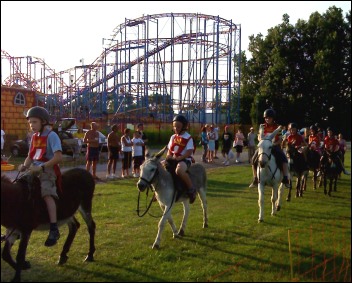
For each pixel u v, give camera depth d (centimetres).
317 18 5462
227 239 880
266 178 1062
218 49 4406
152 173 796
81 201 695
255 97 5228
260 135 1095
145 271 686
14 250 781
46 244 603
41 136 634
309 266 726
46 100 4412
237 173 1984
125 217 1056
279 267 722
